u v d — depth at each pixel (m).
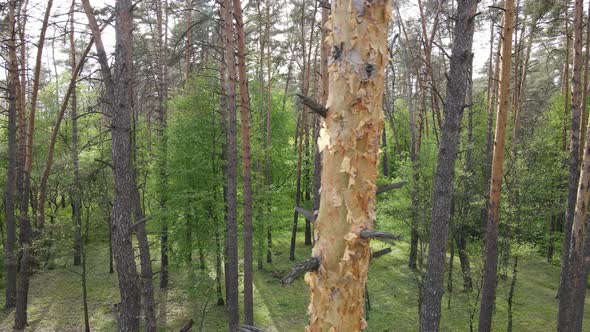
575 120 11.71
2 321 14.19
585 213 9.38
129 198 8.08
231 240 12.05
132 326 8.20
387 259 20.41
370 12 2.52
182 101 15.20
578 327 9.96
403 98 31.94
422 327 8.55
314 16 19.11
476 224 17.91
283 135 23.78
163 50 18.75
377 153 2.66
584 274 9.71
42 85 23.92
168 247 15.76
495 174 9.85
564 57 21.36
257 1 19.09
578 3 11.41
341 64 2.57
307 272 2.80
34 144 20.41
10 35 13.69
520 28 18.56
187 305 15.89
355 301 2.67
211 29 20.38
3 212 22.55
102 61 8.01
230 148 11.73
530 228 15.65
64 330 13.52
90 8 8.02
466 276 15.24
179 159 14.91
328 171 2.66
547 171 16.36
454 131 8.03
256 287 17.55
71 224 13.85
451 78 7.97
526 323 13.48
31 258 14.82
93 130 23.83
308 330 2.80
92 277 18.55
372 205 2.69
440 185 8.20
